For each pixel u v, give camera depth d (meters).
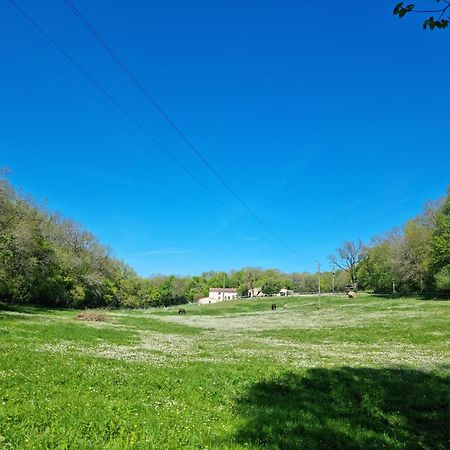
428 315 54.84
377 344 33.34
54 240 105.50
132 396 12.96
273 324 58.12
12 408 10.01
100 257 123.12
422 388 15.99
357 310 75.75
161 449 8.70
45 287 87.12
